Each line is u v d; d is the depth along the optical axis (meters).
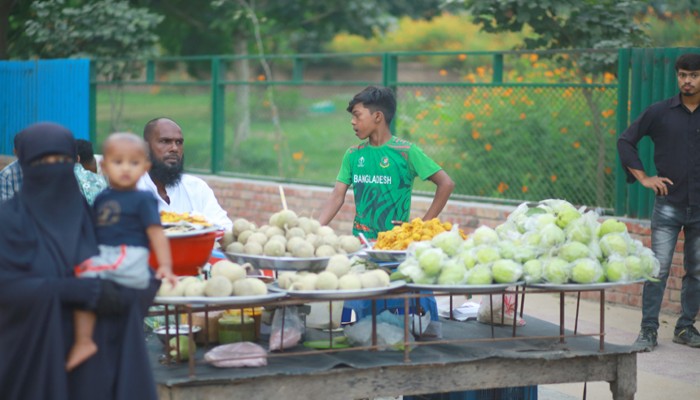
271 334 5.85
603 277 5.89
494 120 13.28
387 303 6.51
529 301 11.28
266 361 5.53
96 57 18.34
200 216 5.93
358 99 7.73
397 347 5.79
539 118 12.85
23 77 17.95
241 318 5.96
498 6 13.29
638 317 10.45
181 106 33.62
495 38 41.28
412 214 13.07
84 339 4.55
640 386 8.03
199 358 5.70
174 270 5.56
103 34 18.05
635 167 9.15
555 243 5.87
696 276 9.21
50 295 4.46
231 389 5.27
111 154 4.67
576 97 12.44
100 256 4.58
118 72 18.19
